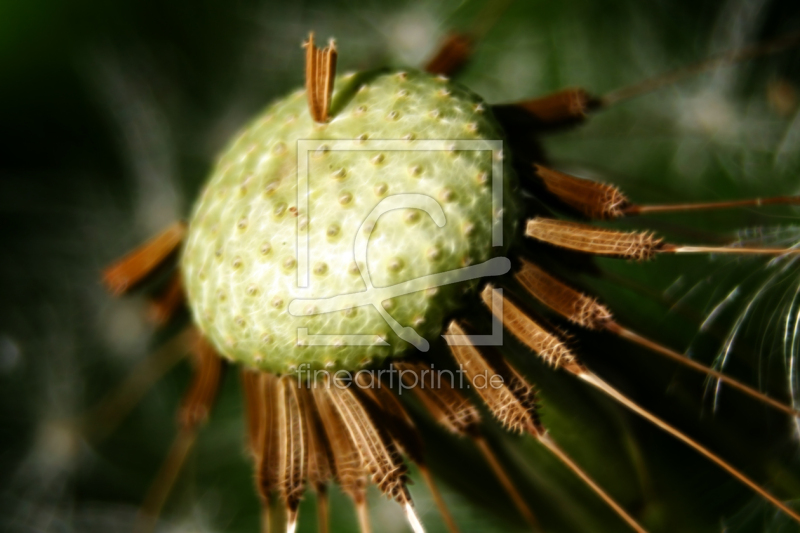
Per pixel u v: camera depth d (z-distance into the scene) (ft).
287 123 0.21
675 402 0.22
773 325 0.22
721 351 0.22
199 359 0.22
